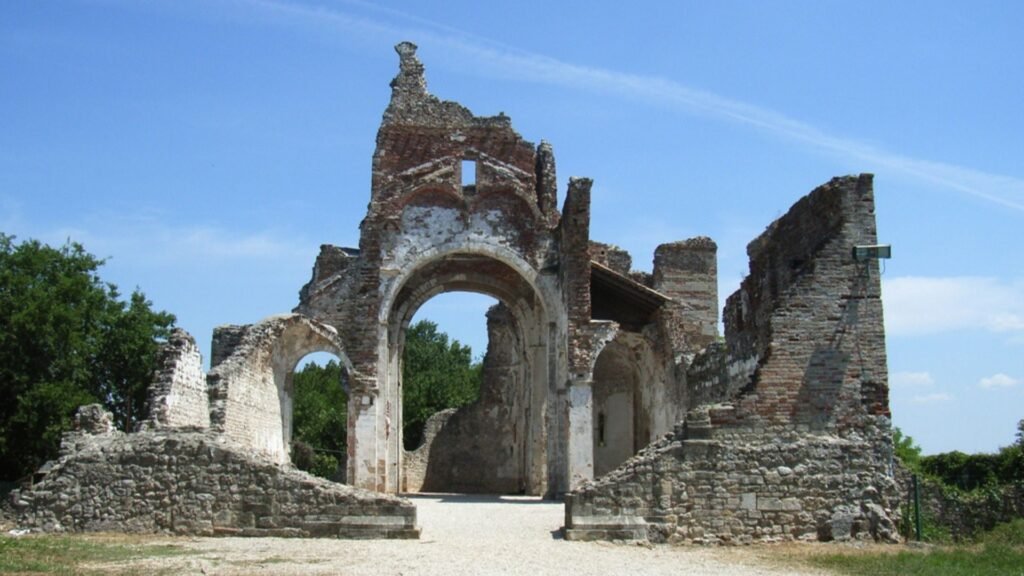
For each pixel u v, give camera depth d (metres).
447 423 45.38
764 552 20.66
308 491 21.72
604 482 22.08
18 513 22.25
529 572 16.94
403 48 36.41
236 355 30.73
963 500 22.88
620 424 41.59
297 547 19.88
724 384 29.27
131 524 22.08
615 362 41.91
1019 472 28.25
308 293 37.62
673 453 22.31
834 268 23.30
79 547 19.33
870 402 22.94
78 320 42.22
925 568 18.00
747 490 22.33
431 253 34.84
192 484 22.09
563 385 33.91
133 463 22.34
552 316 34.97
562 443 34.06
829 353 23.05
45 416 39.50
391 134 35.50
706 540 22.00
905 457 35.62
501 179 35.44
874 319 23.19
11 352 40.56
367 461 33.12
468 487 44.53
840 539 22.30
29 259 43.00
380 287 34.38
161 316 46.59
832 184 23.78
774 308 23.22
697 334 40.31
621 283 35.62
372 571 16.62
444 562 17.94
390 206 34.88
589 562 18.42
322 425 66.50
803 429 22.75
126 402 45.47
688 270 40.78
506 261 35.19
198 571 16.31
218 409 28.73
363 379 33.75
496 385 45.12
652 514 22.00
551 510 28.17
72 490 22.31
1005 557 19.12
